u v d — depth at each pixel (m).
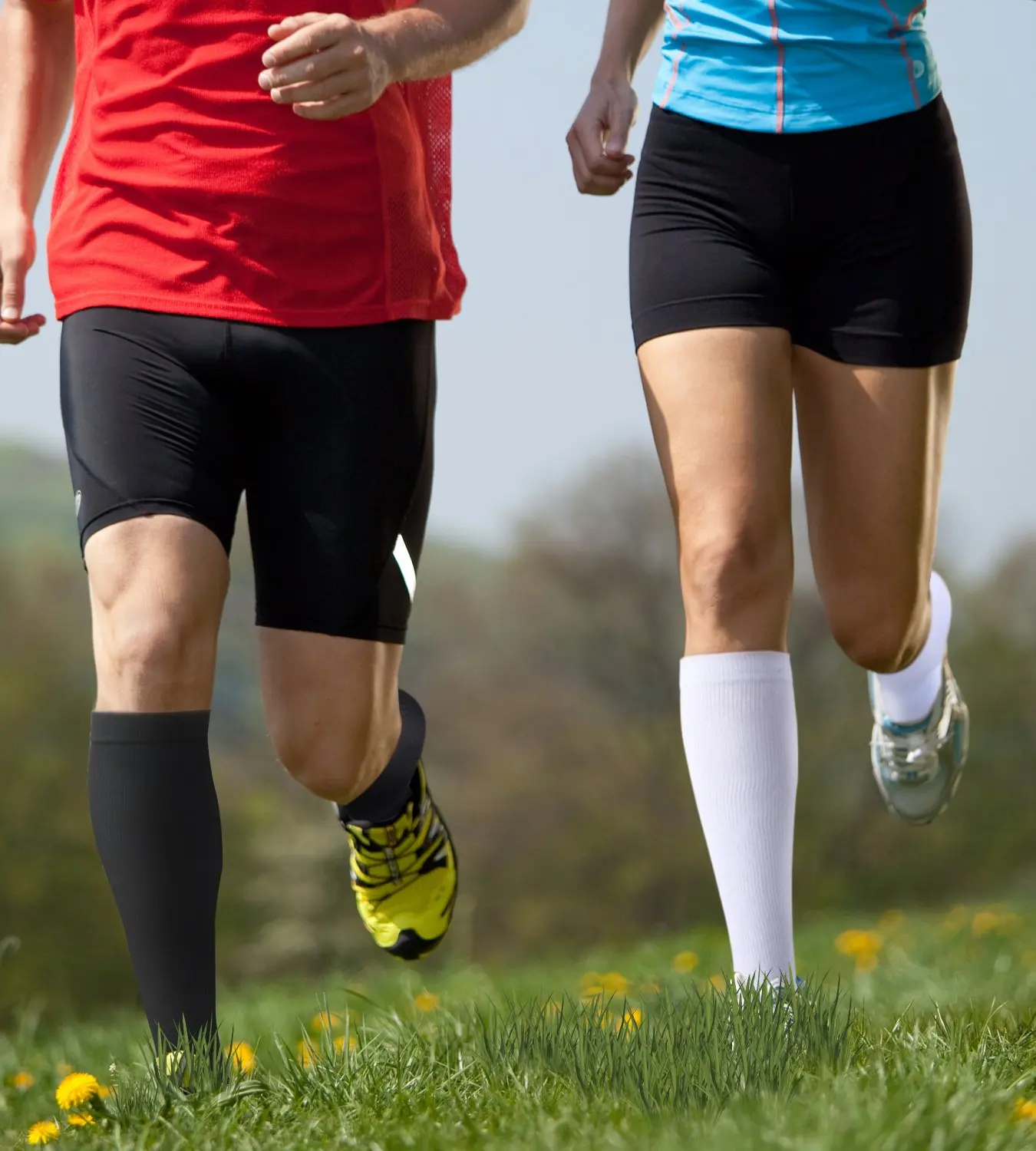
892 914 30.92
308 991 17.16
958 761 10.14
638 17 8.07
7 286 7.35
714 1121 4.65
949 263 7.06
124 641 6.32
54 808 95.56
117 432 6.57
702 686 6.73
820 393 7.23
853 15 6.88
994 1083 4.92
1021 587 86.44
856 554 7.41
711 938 22.86
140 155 6.91
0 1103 7.08
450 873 9.05
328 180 7.04
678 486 6.86
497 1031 6.18
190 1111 5.37
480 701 100.69
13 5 7.74
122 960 95.00
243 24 6.89
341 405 7.14
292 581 7.35
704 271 6.95
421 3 6.98
